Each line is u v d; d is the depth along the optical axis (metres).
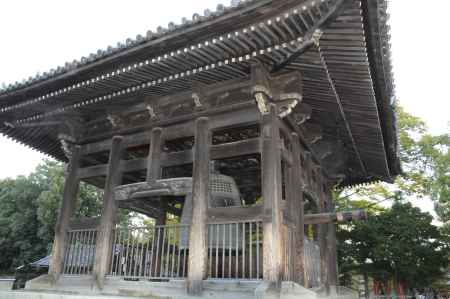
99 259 8.47
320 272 10.44
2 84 9.27
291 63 7.33
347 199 22.62
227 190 8.66
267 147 7.46
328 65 7.43
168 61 7.38
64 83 8.59
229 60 7.23
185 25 6.54
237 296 6.60
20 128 11.07
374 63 7.00
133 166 9.27
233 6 5.97
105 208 9.00
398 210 18.30
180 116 8.80
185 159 8.44
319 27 5.98
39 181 36.03
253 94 7.42
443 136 21.31
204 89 8.43
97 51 7.59
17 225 33.88
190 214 7.68
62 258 9.31
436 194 19.22
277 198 7.04
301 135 9.71
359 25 6.03
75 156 10.47
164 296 7.29
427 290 24.97
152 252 8.16
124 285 7.96
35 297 7.86
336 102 8.85
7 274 33.00
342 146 11.84
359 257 17.52
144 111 9.54
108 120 10.15
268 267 6.52
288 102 7.68
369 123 9.85
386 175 13.71
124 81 8.28
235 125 8.15
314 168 11.48
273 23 6.04
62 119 10.45
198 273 7.08
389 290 17.45
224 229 7.30
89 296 7.11
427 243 17.05
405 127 22.50
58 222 9.69
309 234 11.62
